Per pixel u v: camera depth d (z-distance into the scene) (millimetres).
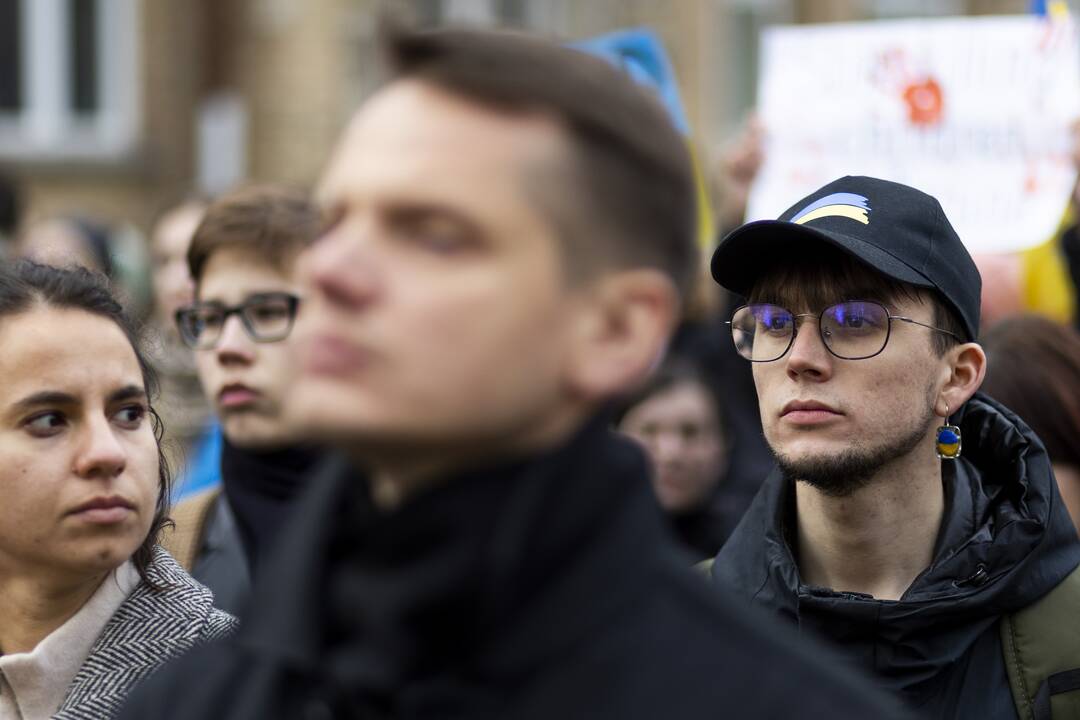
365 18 14570
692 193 1594
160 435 3107
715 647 1497
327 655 1525
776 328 2887
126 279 7773
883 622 2812
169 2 14469
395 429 1428
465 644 1463
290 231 4004
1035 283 5816
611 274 1507
